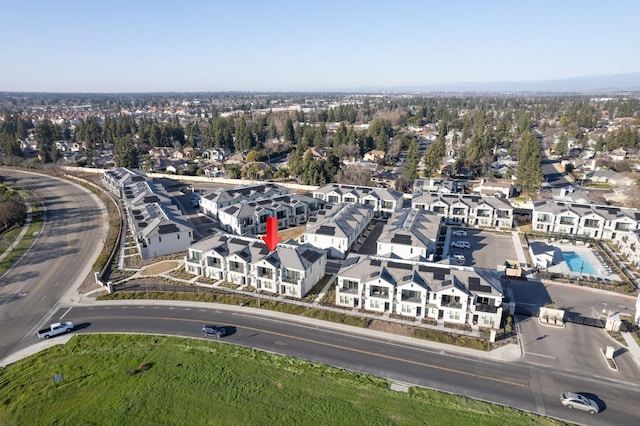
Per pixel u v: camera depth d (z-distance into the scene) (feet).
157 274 234.99
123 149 542.98
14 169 534.37
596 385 143.74
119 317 189.37
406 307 187.83
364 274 196.44
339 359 157.79
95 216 344.90
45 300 205.05
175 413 131.03
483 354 160.45
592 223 289.74
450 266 196.34
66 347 167.43
